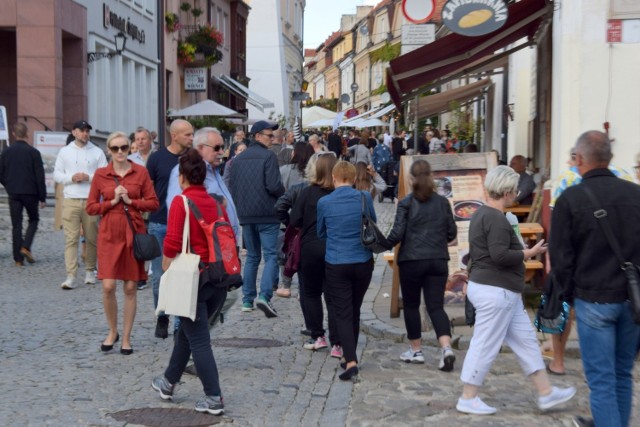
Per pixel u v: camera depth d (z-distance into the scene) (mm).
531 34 14594
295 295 12789
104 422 6621
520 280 7219
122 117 31469
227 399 7422
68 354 8844
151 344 9375
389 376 8352
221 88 48375
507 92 20156
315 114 52625
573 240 5914
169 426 6602
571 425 6895
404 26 17969
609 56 10859
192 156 7043
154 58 35438
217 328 10438
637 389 7836
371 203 8359
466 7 11172
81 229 14805
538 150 15375
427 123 37969
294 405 7324
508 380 8227
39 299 12008
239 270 7039
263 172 11125
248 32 63656
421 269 8555
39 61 24938
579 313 5930
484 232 7195
